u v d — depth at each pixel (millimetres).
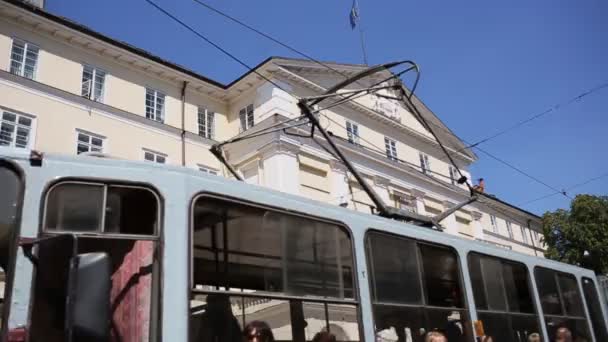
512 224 38375
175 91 23141
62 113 18953
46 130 18359
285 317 4367
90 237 3645
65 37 19750
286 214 4750
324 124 24719
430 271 6125
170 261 3787
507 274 7516
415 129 30469
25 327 3205
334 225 5172
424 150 30922
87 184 3775
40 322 3193
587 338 8781
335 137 23953
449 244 6586
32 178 3625
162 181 3986
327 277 4863
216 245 4105
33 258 3328
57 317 3104
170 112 22562
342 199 23719
